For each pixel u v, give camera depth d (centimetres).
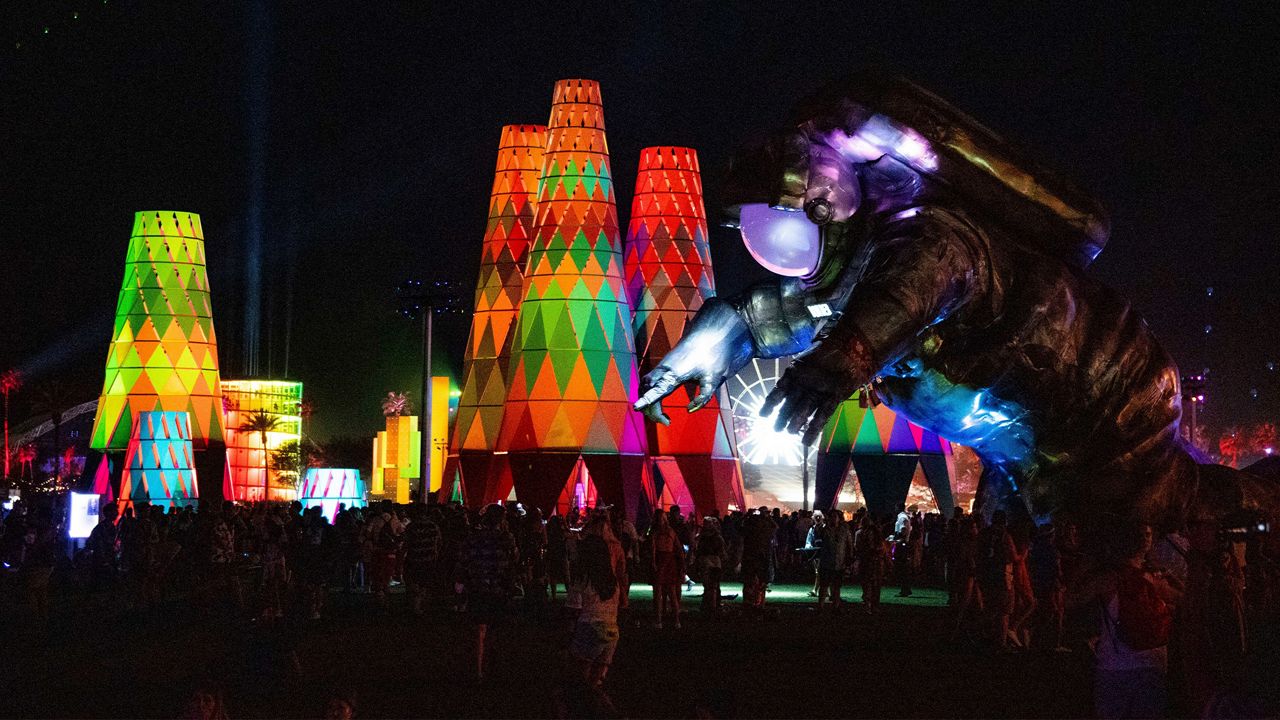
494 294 4472
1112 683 914
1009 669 1662
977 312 1772
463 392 4484
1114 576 918
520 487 3950
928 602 2894
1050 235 1831
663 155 4606
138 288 4734
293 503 2602
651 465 4450
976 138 1775
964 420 1884
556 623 2247
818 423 1598
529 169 4572
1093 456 1877
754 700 1398
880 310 1619
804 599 2970
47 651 1875
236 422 6397
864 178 1825
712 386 1969
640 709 1325
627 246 4647
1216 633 888
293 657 1403
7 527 2836
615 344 4066
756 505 8225
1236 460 7269
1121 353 1855
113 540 2666
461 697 1416
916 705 1367
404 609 2561
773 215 1834
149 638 2039
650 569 2188
